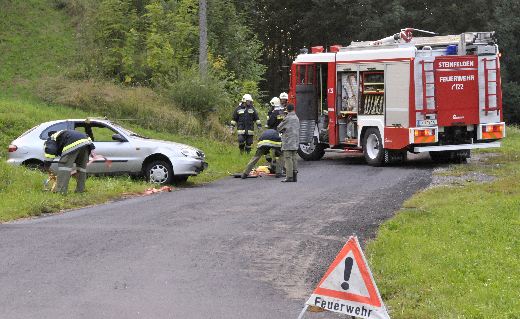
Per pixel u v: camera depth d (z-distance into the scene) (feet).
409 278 26.48
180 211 42.29
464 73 64.85
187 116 80.59
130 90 84.99
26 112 71.46
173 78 87.92
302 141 75.36
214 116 83.30
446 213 38.55
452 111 64.34
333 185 53.88
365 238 34.17
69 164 48.06
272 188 53.16
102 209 43.62
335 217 39.73
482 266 27.84
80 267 28.58
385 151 66.03
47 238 34.01
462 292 24.63
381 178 57.11
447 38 66.64
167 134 77.05
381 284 25.99
